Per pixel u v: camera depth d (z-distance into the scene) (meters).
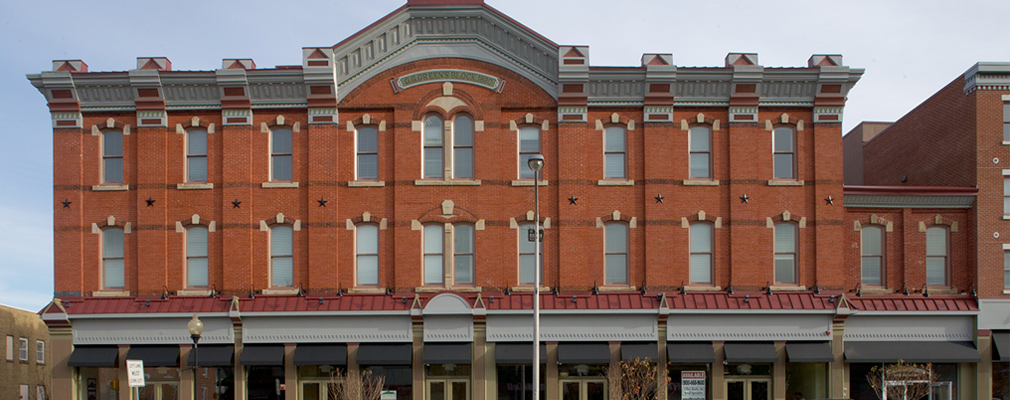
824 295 29.08
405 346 28.55
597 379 28.91
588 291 28.89
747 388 29.03
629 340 28.52
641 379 27.17
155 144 29.50
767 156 29.67
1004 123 30.22
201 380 28.88
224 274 29.00
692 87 29.41
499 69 29.61
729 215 29.39
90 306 28.89
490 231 29.06
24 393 43.06
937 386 29.56
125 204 29.62
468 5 29.28
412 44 29.64
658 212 29.22
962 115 31.14
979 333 29.25
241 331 28.66
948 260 30.16
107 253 29.72
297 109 29.61
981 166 30.09
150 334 28.77
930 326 29.47
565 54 28.92
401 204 29.16
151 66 29.47
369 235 29.41
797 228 29.59
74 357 28.62
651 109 29.44
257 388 28.84
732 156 29.48
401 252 29.02
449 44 29.67
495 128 29.41
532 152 29.58
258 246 29.20
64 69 29.41
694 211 29.44
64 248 29.36
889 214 30.20
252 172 29.44
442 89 29.55
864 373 29.39
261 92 29.30
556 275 29.02
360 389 26.98
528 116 29.42
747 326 28.78
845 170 45.81
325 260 29.00
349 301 28.61
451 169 29.38
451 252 29.11
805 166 29.77
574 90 29.16
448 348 28.42
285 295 28.84
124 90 29.38
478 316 28.33
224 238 29.11
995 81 30.16
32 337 44.47
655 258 29.06
